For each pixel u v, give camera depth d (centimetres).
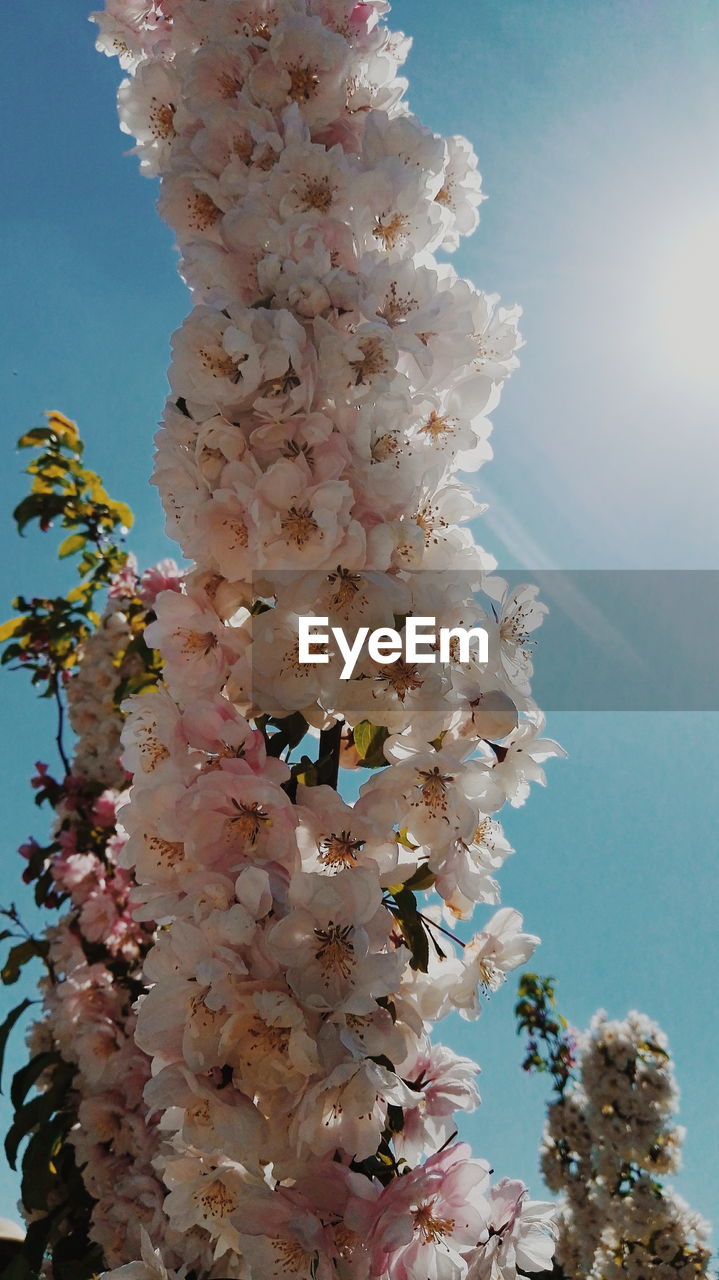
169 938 49
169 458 55
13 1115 98
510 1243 53
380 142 58
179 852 51
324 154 56
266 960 47
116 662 126
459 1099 54
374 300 53
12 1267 93
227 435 52
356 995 47
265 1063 47
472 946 56
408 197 56
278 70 58
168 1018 48
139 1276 54
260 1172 50
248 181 58
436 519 56
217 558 53
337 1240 48
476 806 52
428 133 58
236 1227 47
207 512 52
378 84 61
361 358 52
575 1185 153
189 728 51
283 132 58
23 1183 95
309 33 58
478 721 53
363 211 56
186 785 50
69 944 104
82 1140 90
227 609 54
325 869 51
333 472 51
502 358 59
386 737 54
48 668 132
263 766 50
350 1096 47
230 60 59
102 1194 88
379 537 51
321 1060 47
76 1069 99
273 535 51
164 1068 48
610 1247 146
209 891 48
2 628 133
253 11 60
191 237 60
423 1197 48
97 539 137
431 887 54
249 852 49
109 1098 91
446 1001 54
